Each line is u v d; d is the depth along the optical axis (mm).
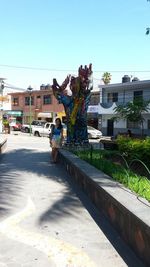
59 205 7711
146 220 4629
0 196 8422
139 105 20891
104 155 12609
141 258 4758
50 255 4996
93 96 51719
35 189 9391
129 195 6074
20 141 30547
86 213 7090
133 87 43469
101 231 6004
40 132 42625
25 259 4855
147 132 40531
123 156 10117
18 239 5594
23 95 65625
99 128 47906
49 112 59750
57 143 14867
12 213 7004
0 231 5949
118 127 44719
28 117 64438
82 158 12219
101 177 8094
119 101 45469
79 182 9734
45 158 16844
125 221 5422
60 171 12703
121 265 4676
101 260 4836
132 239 5109
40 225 6289
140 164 9156
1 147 18672
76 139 17641
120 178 7543
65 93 17734
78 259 4867
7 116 62812
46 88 62594
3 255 4980
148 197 5781
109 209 6418
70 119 17531
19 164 14516
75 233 5895
